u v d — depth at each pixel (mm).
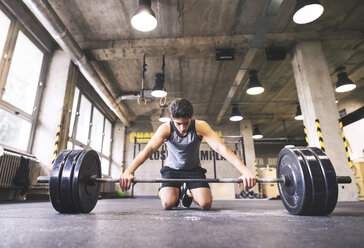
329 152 3539
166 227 872
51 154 3926
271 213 1451
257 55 4746
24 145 3812
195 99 6855
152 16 2885
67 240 646
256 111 7766
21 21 3574
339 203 2805
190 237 688
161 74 4824
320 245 579
